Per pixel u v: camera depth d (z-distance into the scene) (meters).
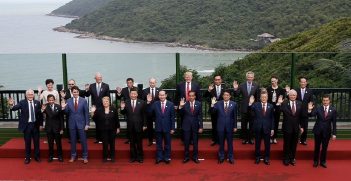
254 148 9.49
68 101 9.14
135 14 142.38
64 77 11.00
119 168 8.88
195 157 9.18
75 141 9.22
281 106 8.95
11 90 11.09
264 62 12.98
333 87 12.05
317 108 8.84
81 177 8.38
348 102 11.02
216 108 9.11
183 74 11.30
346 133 10.46
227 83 11.90
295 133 8.84
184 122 9.09
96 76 9.80
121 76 11.00
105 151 9.20
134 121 9.03
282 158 9.30
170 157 9.42
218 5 112.38
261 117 8.91
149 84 9.83
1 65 11.18
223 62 12.42
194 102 9.06
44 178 8.34
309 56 13.41
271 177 8.30
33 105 9.10
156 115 9.05
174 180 8.18
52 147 9.28
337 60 13.46
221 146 9.12
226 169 8.77
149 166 8.99
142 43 112.31
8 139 10.55
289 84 11.93
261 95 8.92
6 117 11.34
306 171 8.62
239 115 10.79
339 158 9.34
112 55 11.04
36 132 9.18
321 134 8.75
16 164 9.17
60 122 9.17
